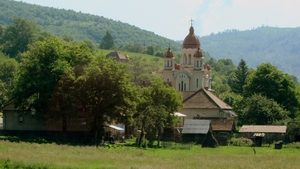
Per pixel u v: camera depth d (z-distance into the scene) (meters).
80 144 90.44
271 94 154.12
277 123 132.50
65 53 102.50
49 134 103.44
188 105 136.62
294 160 69.75
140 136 99.06
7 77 188.62
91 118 100.50
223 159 68.88
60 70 97.38
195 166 58.84
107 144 92.94
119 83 94.62
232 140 115.19
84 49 106.75
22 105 100.62
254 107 139.00
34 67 98.62
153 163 60.03
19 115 104.50
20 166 53.09
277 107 140.00
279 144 105.38
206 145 103.44
